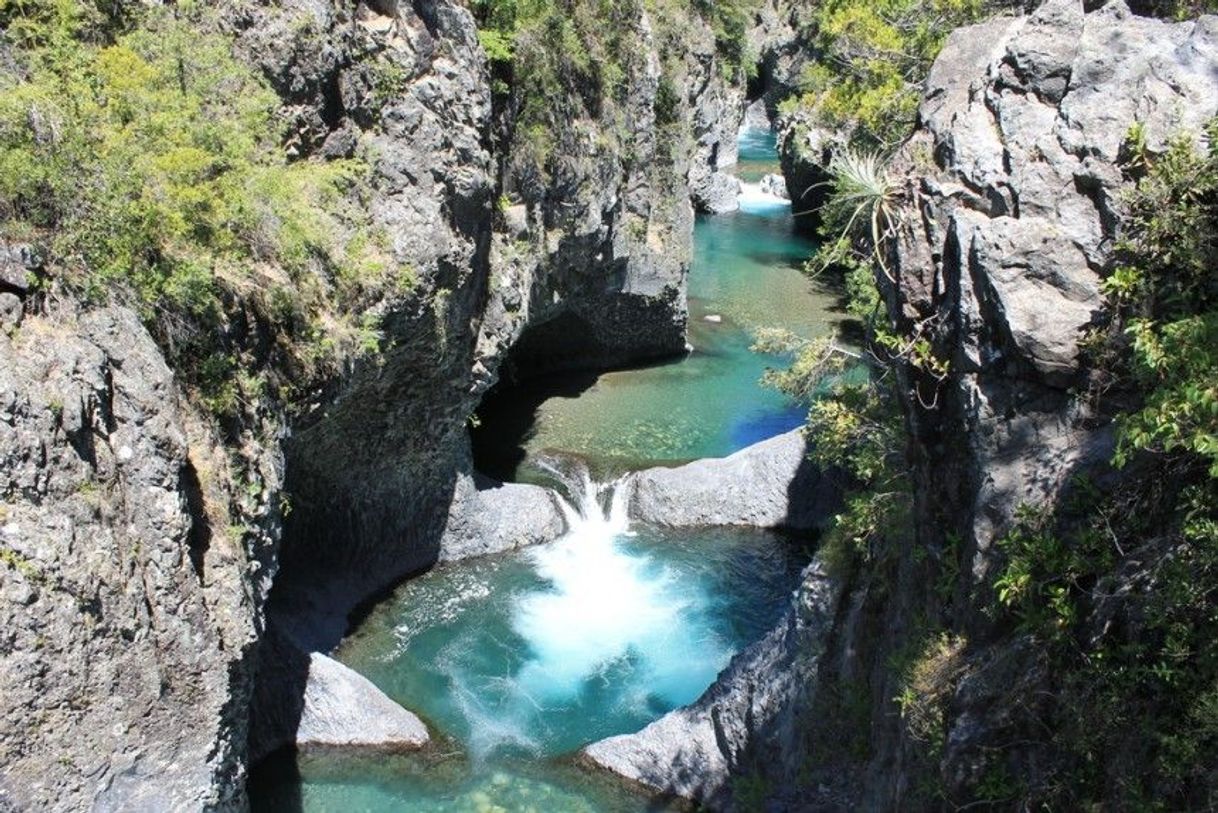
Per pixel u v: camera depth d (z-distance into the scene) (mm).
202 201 12719
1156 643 7418
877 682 12352
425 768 16312
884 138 21344
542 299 25234
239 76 14195
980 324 9266
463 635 19828
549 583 21688
